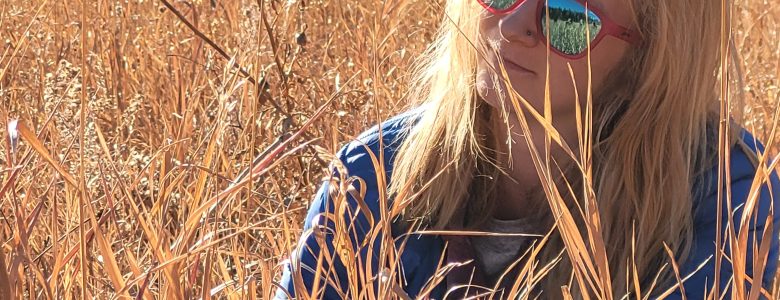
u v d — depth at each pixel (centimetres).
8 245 186
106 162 238
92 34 402
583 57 193
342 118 317
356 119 315
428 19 411
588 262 162
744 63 419
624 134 196
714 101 205
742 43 434
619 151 197
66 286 188
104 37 402
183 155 261
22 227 175
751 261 194
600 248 160
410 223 208
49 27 393
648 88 195
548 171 164
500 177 208
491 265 206
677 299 193
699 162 201
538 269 202
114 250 223
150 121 347
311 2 406
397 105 319
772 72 445
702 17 196
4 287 157
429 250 207
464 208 208
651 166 195
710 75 198
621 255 197
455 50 210
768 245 154
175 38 401
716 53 198
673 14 192
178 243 177
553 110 200
